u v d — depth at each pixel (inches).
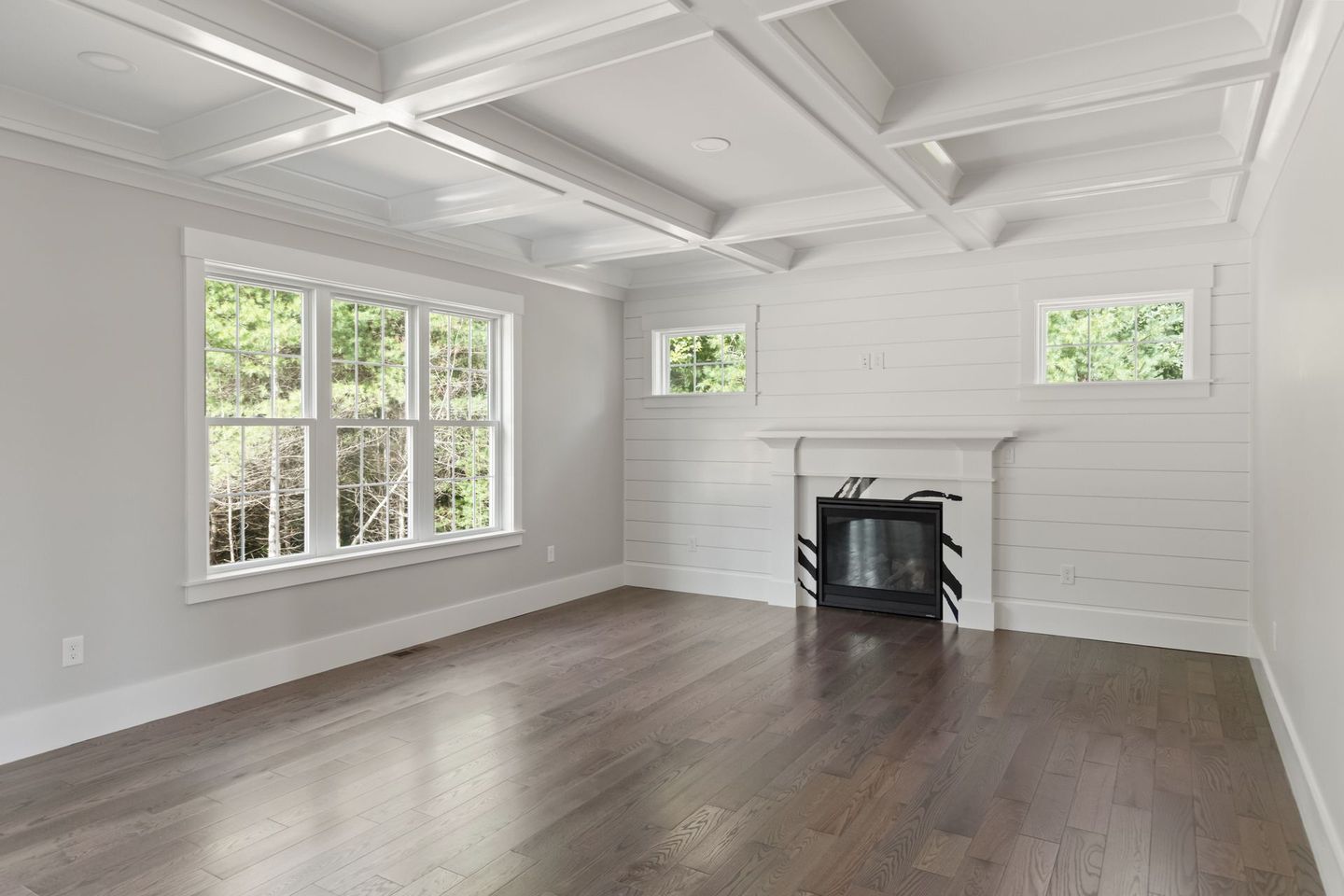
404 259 189.9
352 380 184.9
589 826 106.3
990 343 209.8
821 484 233.5
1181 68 104.7
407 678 169.2
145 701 143.5
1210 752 129.6
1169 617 191.2
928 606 218.8
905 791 116.4
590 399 253.1
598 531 257.4
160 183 143.1
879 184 163.3
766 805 112.3
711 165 156.5
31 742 128.9
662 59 112.0
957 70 117.8
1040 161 153.2
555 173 141.4
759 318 243.0
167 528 146.7
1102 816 108.7
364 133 123.7
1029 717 145.9
